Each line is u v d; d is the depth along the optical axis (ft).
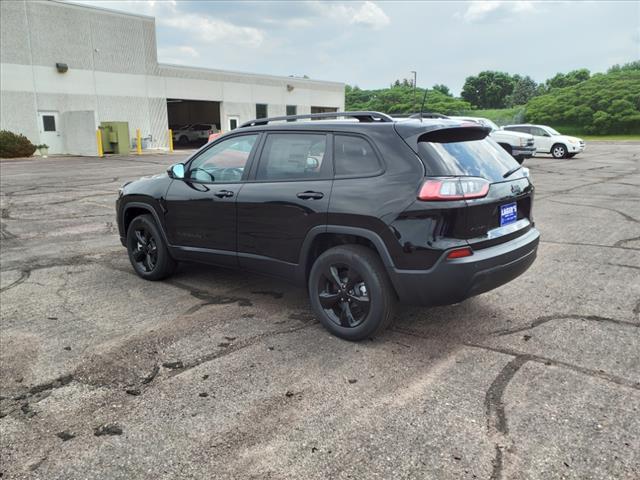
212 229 15.76
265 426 9.46
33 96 85.97
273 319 14.65
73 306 15.99
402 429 9.25
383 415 9.71
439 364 11.73
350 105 316.60
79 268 20.42
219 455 8.68
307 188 13.29
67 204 37.01
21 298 16.83
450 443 8.82
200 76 113.50
